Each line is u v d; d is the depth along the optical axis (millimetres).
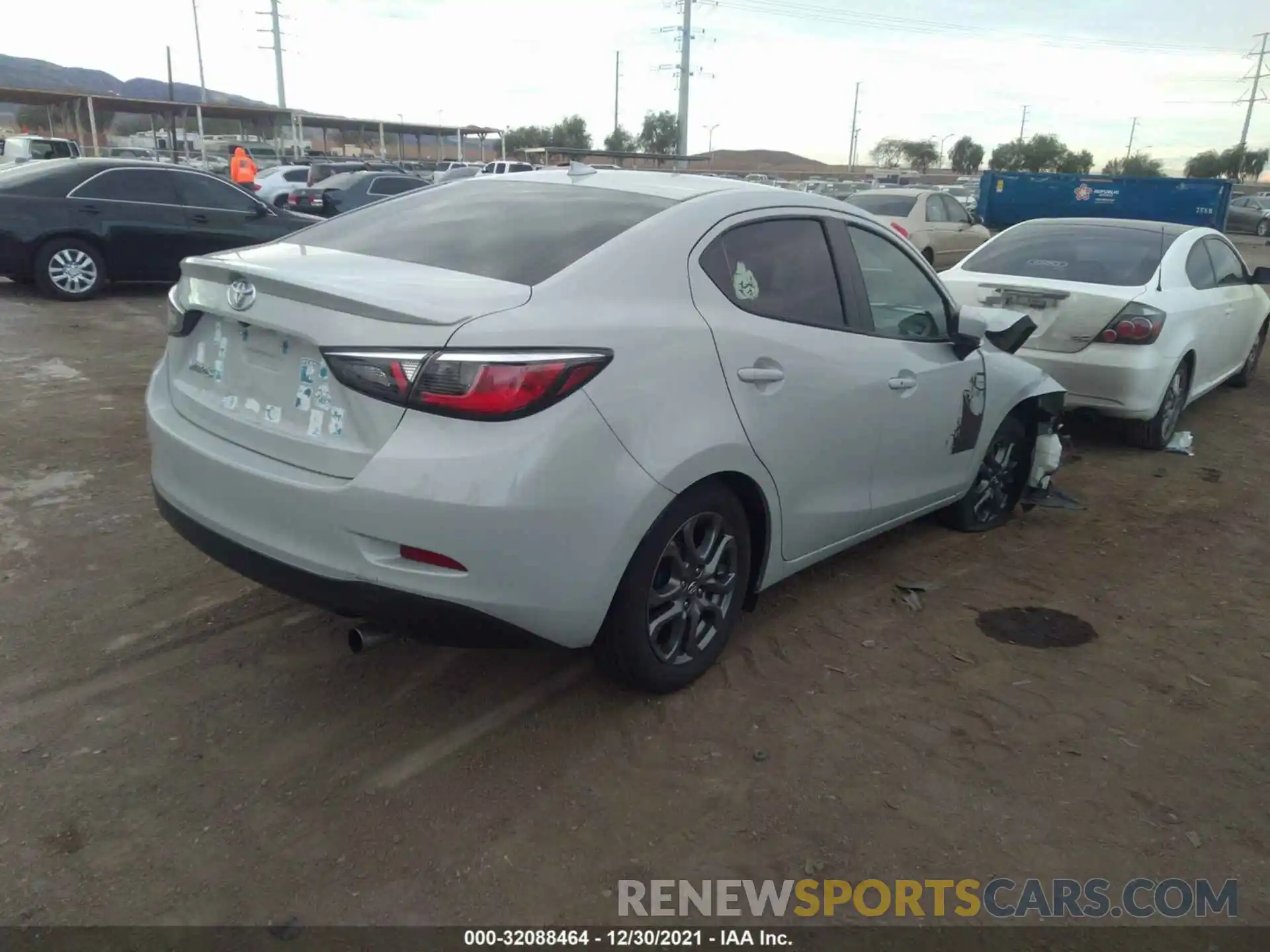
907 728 3340
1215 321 7395
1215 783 3107
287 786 2910
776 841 2773
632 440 2912
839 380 3695
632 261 3131
